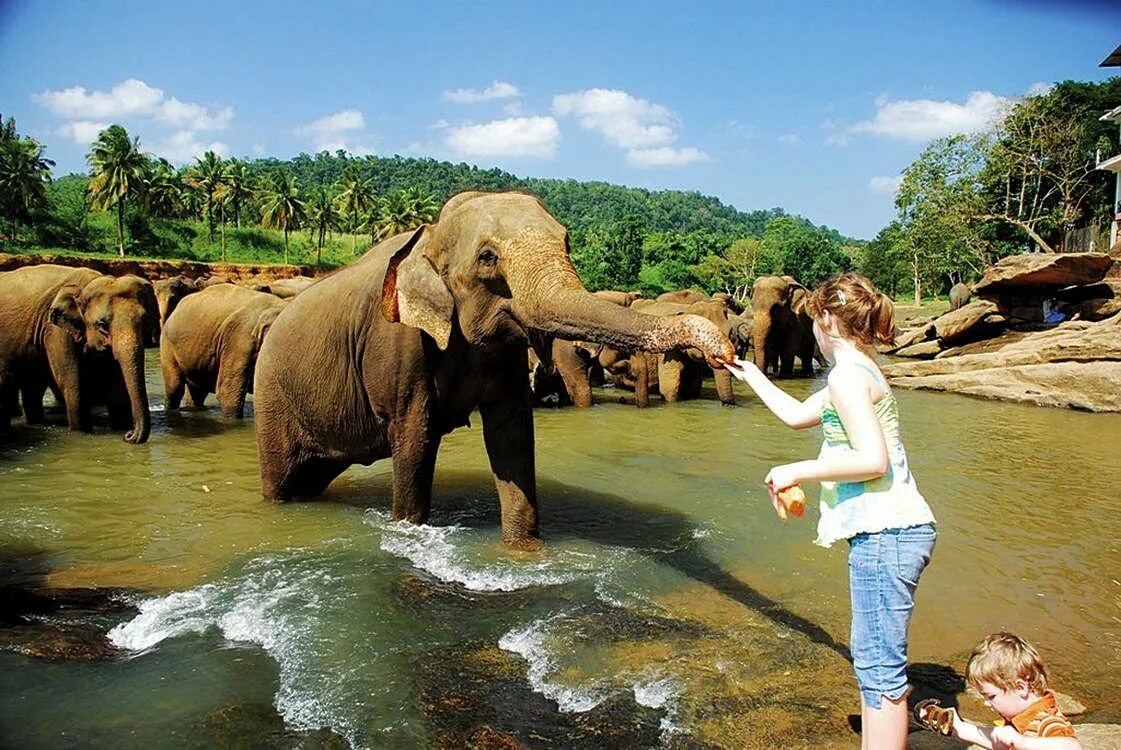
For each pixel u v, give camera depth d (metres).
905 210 46.84
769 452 9.35
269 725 3.34
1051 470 8.60
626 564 5.32
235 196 74.81
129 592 4.81
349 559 5.32
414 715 3.42
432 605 4.59
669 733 3.31
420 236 5.40
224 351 11.79
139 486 7.41
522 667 3.86
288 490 6.82
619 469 8.34
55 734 3.26
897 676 2.90
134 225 70.12
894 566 2.90
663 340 4.02
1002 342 21.84
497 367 5.40
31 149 60.16
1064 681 3.86
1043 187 44.16
